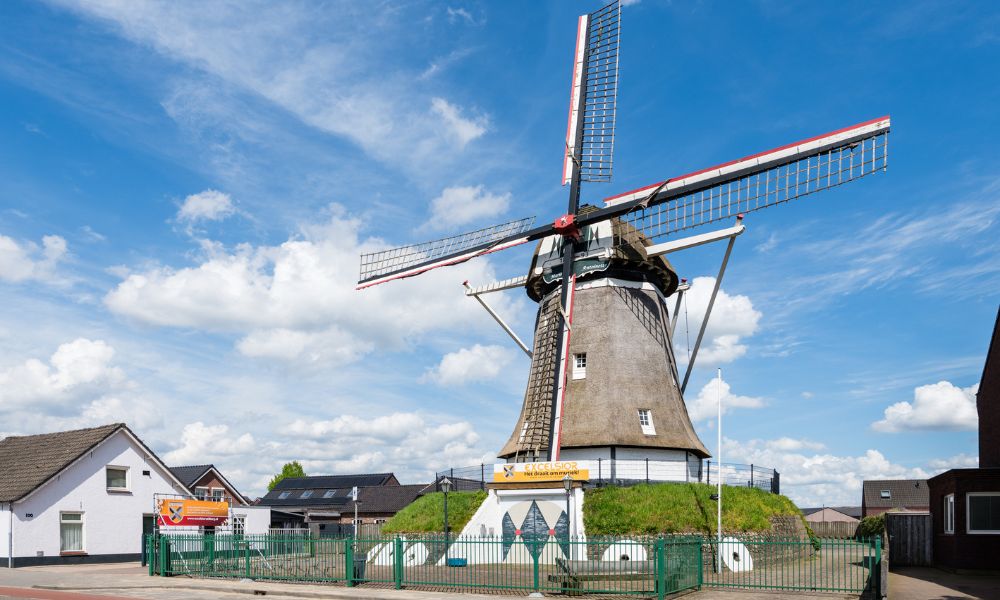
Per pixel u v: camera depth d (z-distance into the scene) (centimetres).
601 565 2217
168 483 4006
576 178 3450
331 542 2470
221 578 2614
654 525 2706
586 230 3350
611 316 3319
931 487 2986
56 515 3466
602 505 2817
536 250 3525
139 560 3775
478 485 3534
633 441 3100
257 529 4553
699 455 3434
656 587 1956
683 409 3422
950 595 2005
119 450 3778
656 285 3512
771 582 2320
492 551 2866
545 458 3139
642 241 3416
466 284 3694
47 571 3072
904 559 2992
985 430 3109
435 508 3145
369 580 2361
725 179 2981
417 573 2566
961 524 2689
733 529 2816
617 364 3250
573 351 3356
